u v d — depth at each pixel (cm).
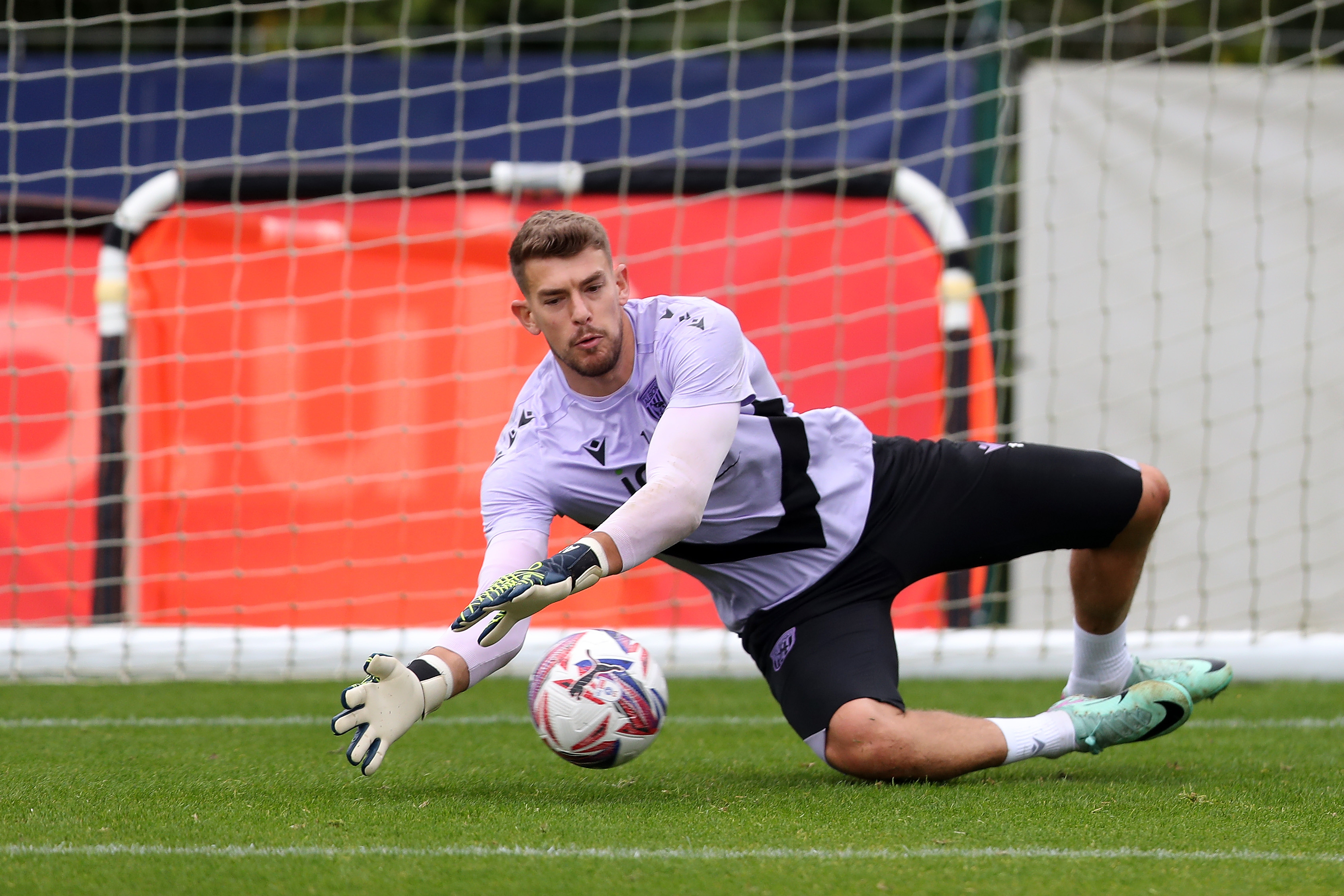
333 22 3616
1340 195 2575
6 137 2738
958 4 3198
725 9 3775
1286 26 3894
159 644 2150
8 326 2473
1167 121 2588
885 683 1133
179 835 942
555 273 1035
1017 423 2617
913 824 980
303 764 1320
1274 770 1263
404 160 2331
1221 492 2620
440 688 1062
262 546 2433
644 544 1022
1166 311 2608
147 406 2405
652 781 1207
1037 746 1134
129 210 2400
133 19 2267
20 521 2408
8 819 1004
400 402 2498
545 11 3681
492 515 1133
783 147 2688
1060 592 2645
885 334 2520
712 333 1089
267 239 2512
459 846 908
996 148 2625
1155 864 861
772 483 1167
